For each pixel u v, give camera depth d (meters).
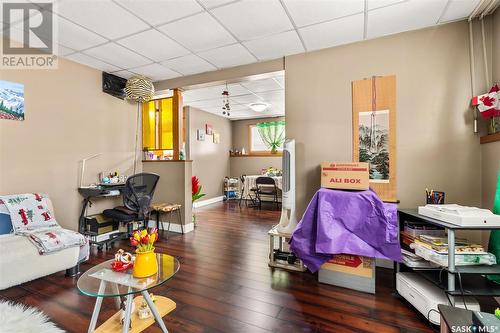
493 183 2.07
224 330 1.58
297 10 2.12
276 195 6.00
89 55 3.00
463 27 2.29
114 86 3.64
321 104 2.83
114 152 3.70
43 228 2.45
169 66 3.37
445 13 2.17
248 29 2.43
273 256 2.57
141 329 1.44
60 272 2.44
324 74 2.82
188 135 5.84
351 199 1.99
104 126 3.56
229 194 7.14
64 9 2.08
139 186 3.14
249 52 2.94
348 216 1.98
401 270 2.01
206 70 3.52
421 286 1.75
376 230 1.92
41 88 2.85
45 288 2.12
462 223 1.50
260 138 7.20
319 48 2.82
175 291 2.06
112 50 2.87
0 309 1.76
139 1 1.98
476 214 1.55
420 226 1.93
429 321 1.58
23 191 2.69
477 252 1.55
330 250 1.94
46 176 2.89
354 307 1.83
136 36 2.55
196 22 2.30
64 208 3.07
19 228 2.32
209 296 1.98
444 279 1.67
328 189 2.22
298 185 2.92
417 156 2.44
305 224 2.14
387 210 1.99
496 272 1.46
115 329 1.43
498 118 2.05
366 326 1.61
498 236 1.71
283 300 1.92
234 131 7.50
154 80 3.95
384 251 1.90
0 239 2.13
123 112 3.85
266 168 6.95
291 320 1.68
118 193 3.29
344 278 2.12
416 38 2.44
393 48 2.52
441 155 2.37
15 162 2.63
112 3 2.00
